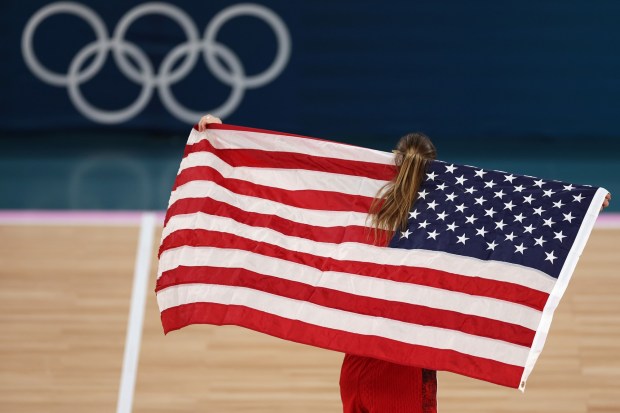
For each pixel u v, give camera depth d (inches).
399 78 1488.7
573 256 591.8
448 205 624.7
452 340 594.9
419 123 1502.2
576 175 1378.0
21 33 1476.4
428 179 634.8
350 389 624.4
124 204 1277.1
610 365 878.4
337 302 621.0
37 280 1035.9
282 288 633.0
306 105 1499.8
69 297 1000.9
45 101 1502.2
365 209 647.8
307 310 623.5
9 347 904.9
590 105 1488.7
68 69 1489.9
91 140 1520.7
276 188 670.5
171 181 1365.7
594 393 834.8
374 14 1470.2
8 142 1504.7
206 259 651.5
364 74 1488.7
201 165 682.2
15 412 798.5
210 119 693.3
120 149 1485.0
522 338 585.0
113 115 1507.1
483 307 596.4
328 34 1477.6
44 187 1332.4
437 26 1470.2
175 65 1489.9
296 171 671.8
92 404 813.9
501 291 595.8
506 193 619.8
